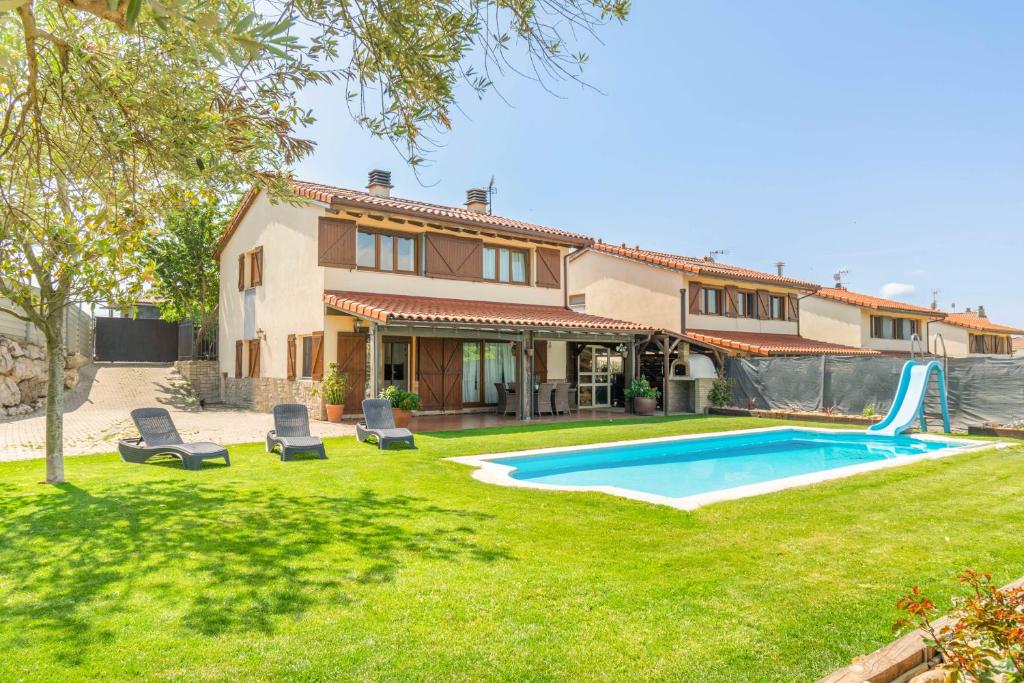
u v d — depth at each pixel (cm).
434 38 471
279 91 523
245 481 895
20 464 1043
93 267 789
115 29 520
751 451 1576
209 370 2616
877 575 522
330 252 1777
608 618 429
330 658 369
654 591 480
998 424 1689
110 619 420
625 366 2459
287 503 756
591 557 565
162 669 354
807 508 768
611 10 479
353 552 568
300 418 1235
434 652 378
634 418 1981
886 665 348
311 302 1825
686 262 2772
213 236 2697
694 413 2231
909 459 1181
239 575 504
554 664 365
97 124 489
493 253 2177
